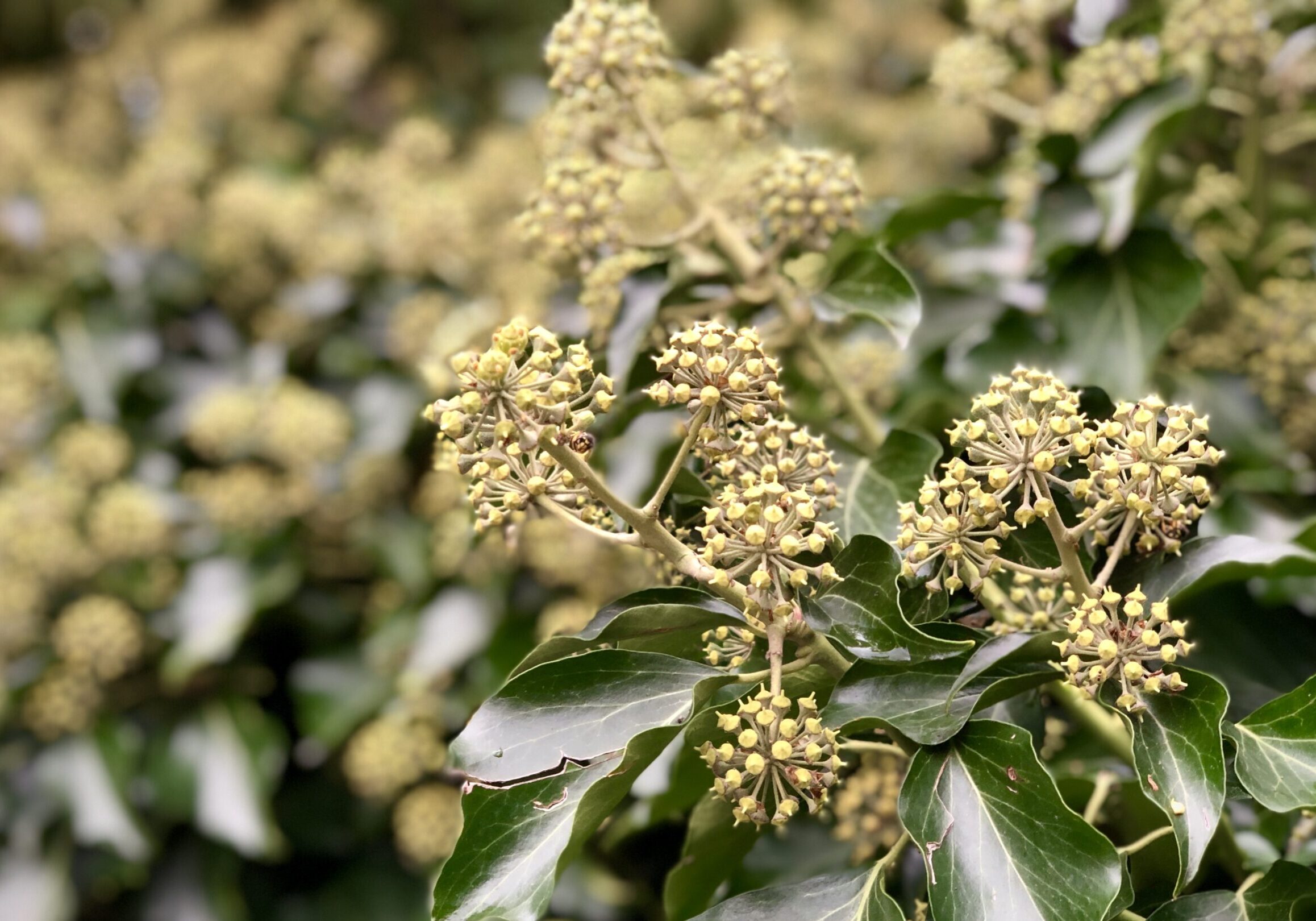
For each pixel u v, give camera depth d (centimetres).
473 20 228
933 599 61
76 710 130
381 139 199
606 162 76
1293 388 87
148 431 150
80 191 160
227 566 138
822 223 72
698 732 59
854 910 58
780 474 59
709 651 61
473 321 115
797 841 75
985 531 59
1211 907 60
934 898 56
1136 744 57
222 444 136
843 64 161
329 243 144
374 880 131
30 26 237
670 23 180
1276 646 76
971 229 100
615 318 72
